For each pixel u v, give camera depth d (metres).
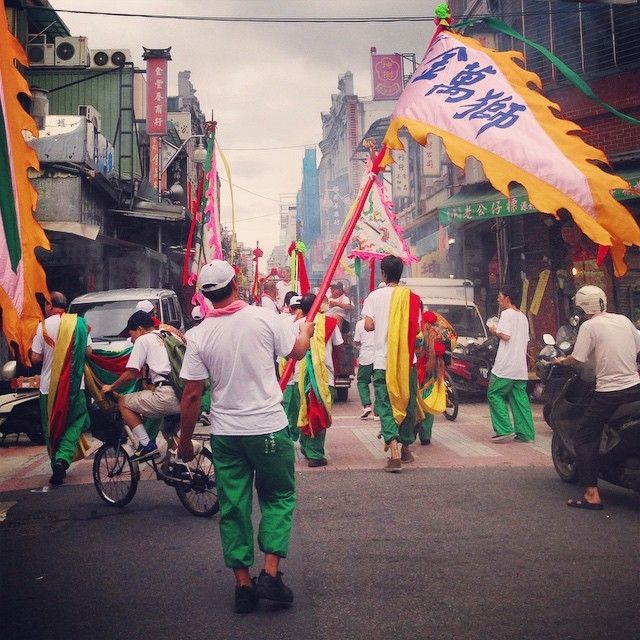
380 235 10.61
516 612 3.47
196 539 4.93
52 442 6.92
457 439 8.92
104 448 6.06
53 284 16.47
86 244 16.34
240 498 3.67
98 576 4.19
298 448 8.61
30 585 4.05
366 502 5.71
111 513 5.73
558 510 5.38
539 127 4.00
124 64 21.11
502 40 16.81
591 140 15.12
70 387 6.87
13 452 9.43
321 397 7.08
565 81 15.47
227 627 3.40
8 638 3.31
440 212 15.61
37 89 14.43
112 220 17.98
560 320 15.84
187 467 5.52
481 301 19.89
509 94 4.17
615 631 3.24
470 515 5.27
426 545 4.57
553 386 9.68
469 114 4.16
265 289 12.50
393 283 7.16
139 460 5.65
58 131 14.40
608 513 5.30
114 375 6.90
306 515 5.35
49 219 14.37
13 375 10.12
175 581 4.09
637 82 14.52
